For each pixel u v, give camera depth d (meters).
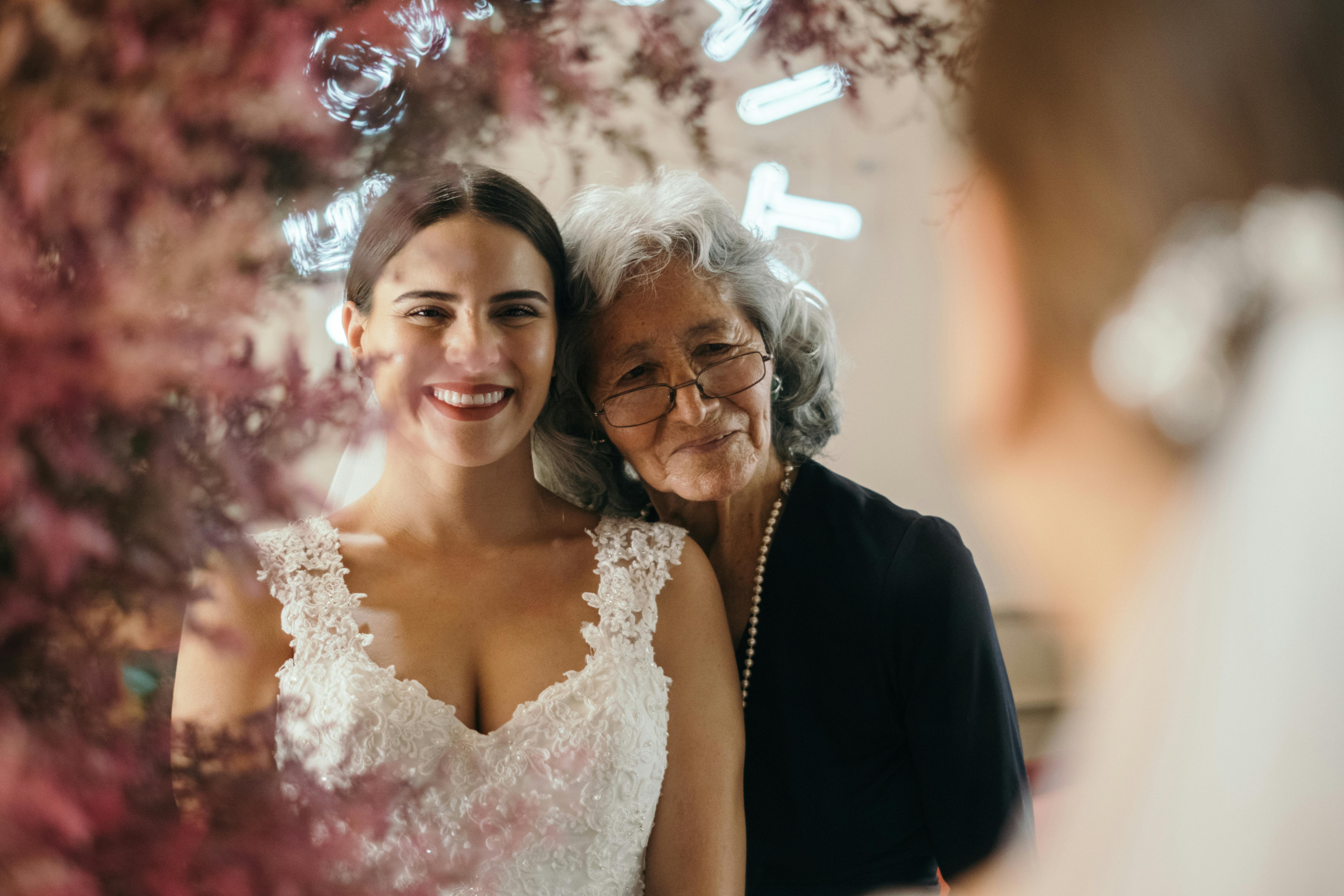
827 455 2.01
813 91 0.91
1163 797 0.47
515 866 1.46
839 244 3.51
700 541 1.95
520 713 1.57
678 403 1.69
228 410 0.64
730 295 1.70
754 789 1.81
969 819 1.71
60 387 0.62
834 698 1.79
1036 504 0.48
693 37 0.88
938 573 1.78
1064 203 0.42
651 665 1.66
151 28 0.67
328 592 1.60
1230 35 0.39
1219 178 0.40
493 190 1.52
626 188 1.73
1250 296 0.42
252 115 0.68
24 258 0.65
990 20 0.44
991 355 0.45
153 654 0.71
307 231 0.70
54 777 0.63
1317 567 0.44
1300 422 0.43
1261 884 0.44
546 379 1.59
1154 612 0.48
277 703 1.05
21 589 0.64
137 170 0.66
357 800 0.71
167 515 0.63
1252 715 0.45
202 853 0.64
